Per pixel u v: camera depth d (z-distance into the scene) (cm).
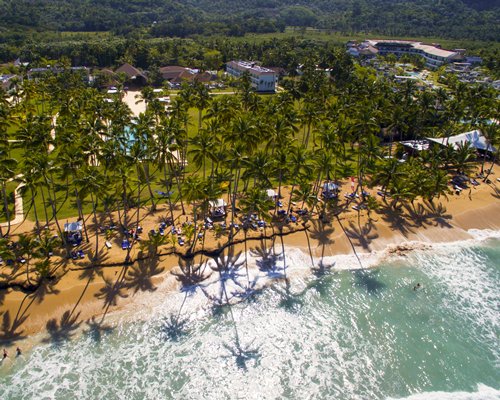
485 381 4775
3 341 4928
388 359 5028
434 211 8131
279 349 5106
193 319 5434
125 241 6456
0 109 9062
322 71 15700
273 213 7562
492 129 9600
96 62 19912
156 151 6906
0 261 5891
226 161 7012
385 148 10769
